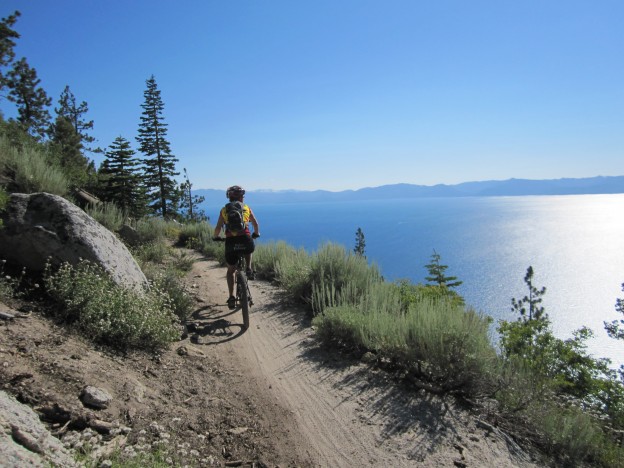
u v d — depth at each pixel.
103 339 4.61
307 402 4.41
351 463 3.39
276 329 6.88
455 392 4.68
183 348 5.34
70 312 4.70
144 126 35.16
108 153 22.30
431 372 4.96
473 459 3.49
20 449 2.08
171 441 3.22
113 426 3.10
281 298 8.93
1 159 8.20
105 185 22.19
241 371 5.08
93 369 3.76
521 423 4.11
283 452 3.47
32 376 3.22
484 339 5.00
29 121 34.06
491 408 4.38
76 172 15.00
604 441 4.08
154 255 11.05
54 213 5.68
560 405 4.66
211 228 17.73
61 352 3.81
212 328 6.64
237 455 3.34
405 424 4.01
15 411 2.52
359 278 8.48
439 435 3.84
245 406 4.19
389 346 5.36
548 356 6.00
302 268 8.96
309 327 7.02
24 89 34.16
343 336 6.07
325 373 5.18
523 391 4.36
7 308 4.34
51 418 2.91
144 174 34.94
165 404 3.80
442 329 4.89
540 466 3.52
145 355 4.76
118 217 12.34
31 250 5.41
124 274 6.05
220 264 12.97
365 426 3.96
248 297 7.35
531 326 6.71
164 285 6.93
